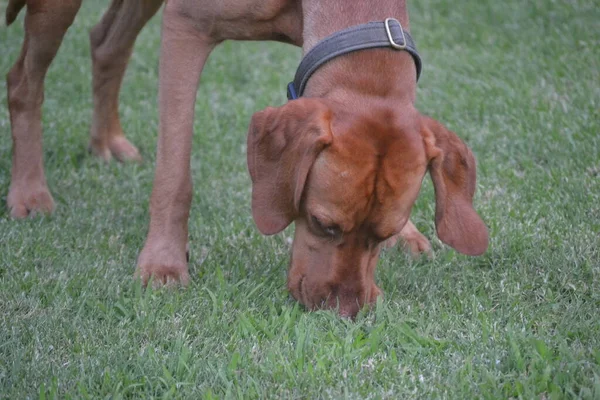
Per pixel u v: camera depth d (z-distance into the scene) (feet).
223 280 17.30
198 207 21.90
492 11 36.24
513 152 24.40
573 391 13.79
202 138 26.07
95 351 15.05
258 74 31.76
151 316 16.02
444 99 28.50
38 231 19.86
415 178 14.71
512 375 14.28
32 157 21.29
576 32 33.47
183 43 17.51
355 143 14.44
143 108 29.04
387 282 18.03
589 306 16.74
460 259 19.10
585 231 19.65
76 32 35.35
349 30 15.81
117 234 20.20
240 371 14.38
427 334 15.64
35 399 13.55
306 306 15.90
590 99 27.37
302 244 15.84
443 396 13.69
